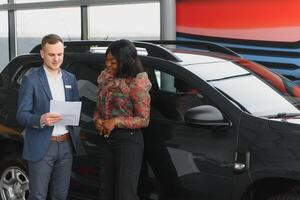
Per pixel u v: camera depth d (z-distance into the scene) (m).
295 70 8.06
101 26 10.73
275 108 3.89
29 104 3.85
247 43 8.56
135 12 10.17
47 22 11.62
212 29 8.95
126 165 3.84
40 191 3.93
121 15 10.41
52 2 11.30
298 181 3.36
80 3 10.80
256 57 8.48
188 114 3.63
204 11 9.01
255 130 3.52
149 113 3.92
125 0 10.09
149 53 4.30
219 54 4.72
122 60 3.84
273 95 4.09
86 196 4.36
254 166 3.45
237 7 8.61
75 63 4.63
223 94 3.79
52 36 3.86
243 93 3.93
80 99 4.46
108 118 3.91
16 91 4.86
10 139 4.76
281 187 3.51
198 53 4.60
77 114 3.82
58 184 4.05
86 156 4.28
